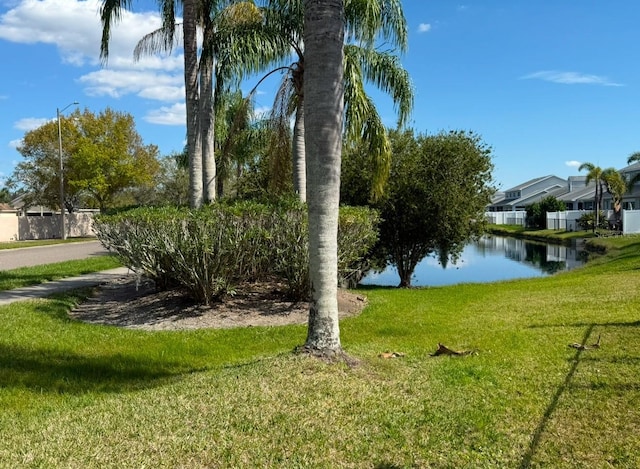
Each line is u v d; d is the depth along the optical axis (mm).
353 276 15133
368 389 4648
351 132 11508
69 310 9781
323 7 5234
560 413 4172
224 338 7566
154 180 44031
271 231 9422
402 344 6848
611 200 50531
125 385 5262
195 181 11367
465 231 16547
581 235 39406
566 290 11953
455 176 16109
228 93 12672
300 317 8945
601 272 16594
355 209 10836
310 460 3471
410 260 17031
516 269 23281
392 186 15859
